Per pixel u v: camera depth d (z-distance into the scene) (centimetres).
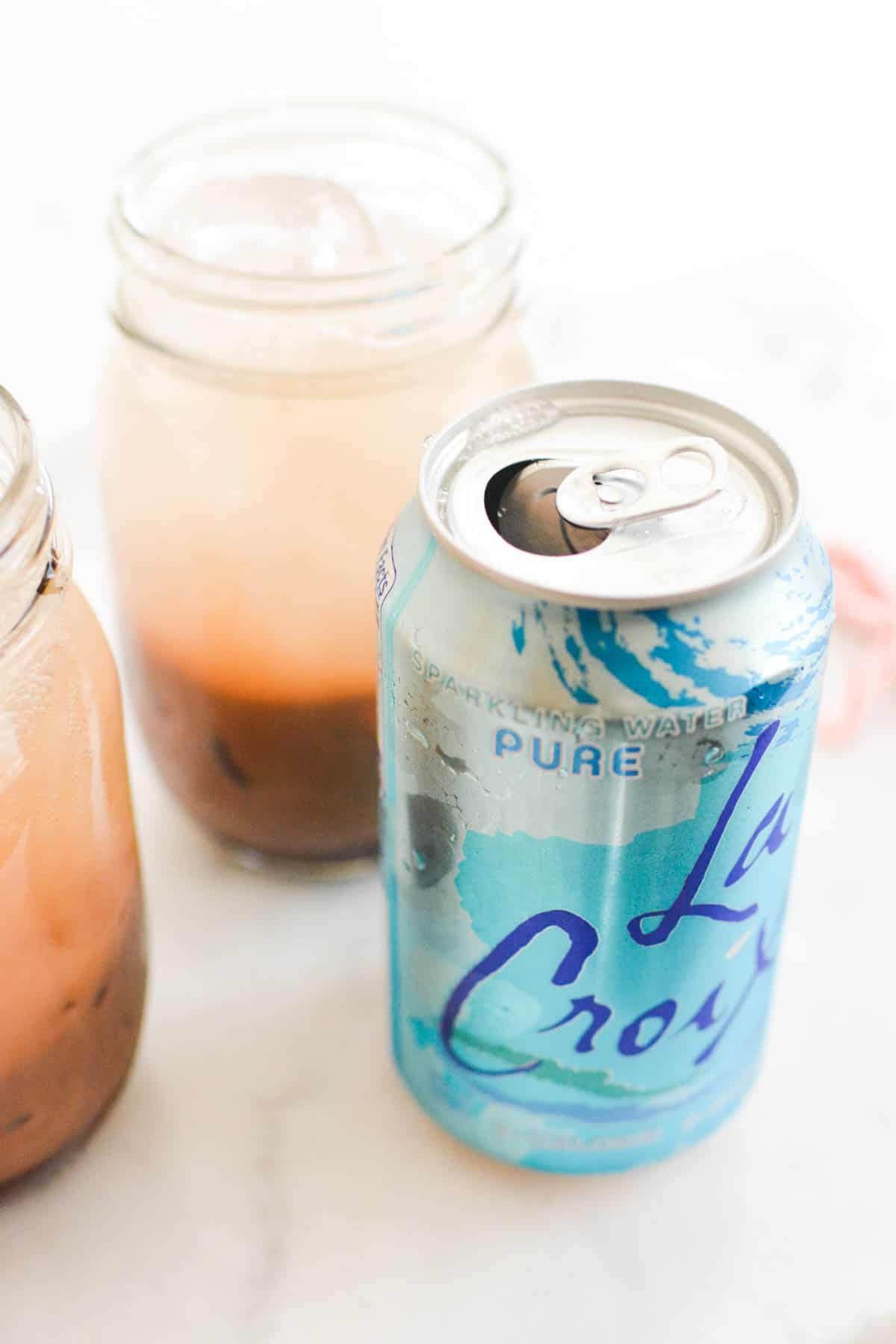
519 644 32
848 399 56
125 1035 38
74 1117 38
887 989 42
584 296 61
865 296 61
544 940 34
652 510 33
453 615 32
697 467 34
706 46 64
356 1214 38
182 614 40
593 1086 36
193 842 45
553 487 34
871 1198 39
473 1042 37
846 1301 37
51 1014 36
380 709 35
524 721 32
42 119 60
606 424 35
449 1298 37
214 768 42
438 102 63
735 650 32
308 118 44
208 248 40
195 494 39
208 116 43
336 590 39
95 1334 37
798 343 59
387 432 39
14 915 34
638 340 59
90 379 57
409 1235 38
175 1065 41
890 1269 37
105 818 36
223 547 39
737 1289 37
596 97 64
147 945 40
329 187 42
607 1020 35
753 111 65
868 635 48
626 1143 38
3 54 59
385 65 63
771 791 34
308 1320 37
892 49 65
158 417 40
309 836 43
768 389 57
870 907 43
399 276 38
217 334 38
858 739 47
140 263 39
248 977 42
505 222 40
